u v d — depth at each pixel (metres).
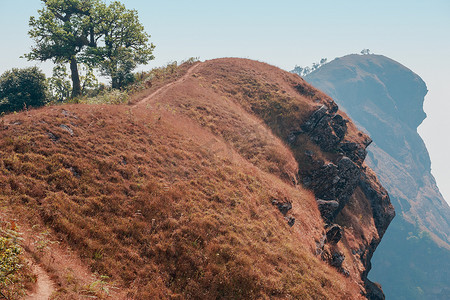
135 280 12.29
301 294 15.74
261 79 48.00
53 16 48.53
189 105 33.81
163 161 20.11
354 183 40.09
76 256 11.66
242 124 35.03
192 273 13.88
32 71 44.03
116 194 15.48
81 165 15.82
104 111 22.28
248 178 24.11
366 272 39.88
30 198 12.70
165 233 14.94
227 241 16.23
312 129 40.75
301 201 28.94
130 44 55.72
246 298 13.97
